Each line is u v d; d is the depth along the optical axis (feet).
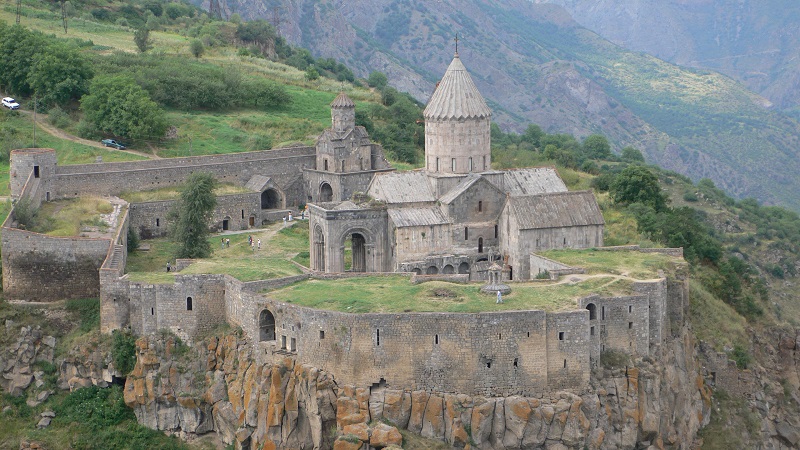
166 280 497.05
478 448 418.72
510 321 423.64
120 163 653.71
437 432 420.36
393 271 549.54
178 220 581.53
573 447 422.41
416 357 426.10
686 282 521.24
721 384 553.23
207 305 490.49
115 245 538.88
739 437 524.11
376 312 429.38
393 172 572.51
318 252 562.66
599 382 443.32
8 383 507.71
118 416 488.44
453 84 568.00
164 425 481.87
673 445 466.29
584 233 552.41
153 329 492.13
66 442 480.64
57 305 526.57
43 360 513.04
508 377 425.69
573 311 431.43
